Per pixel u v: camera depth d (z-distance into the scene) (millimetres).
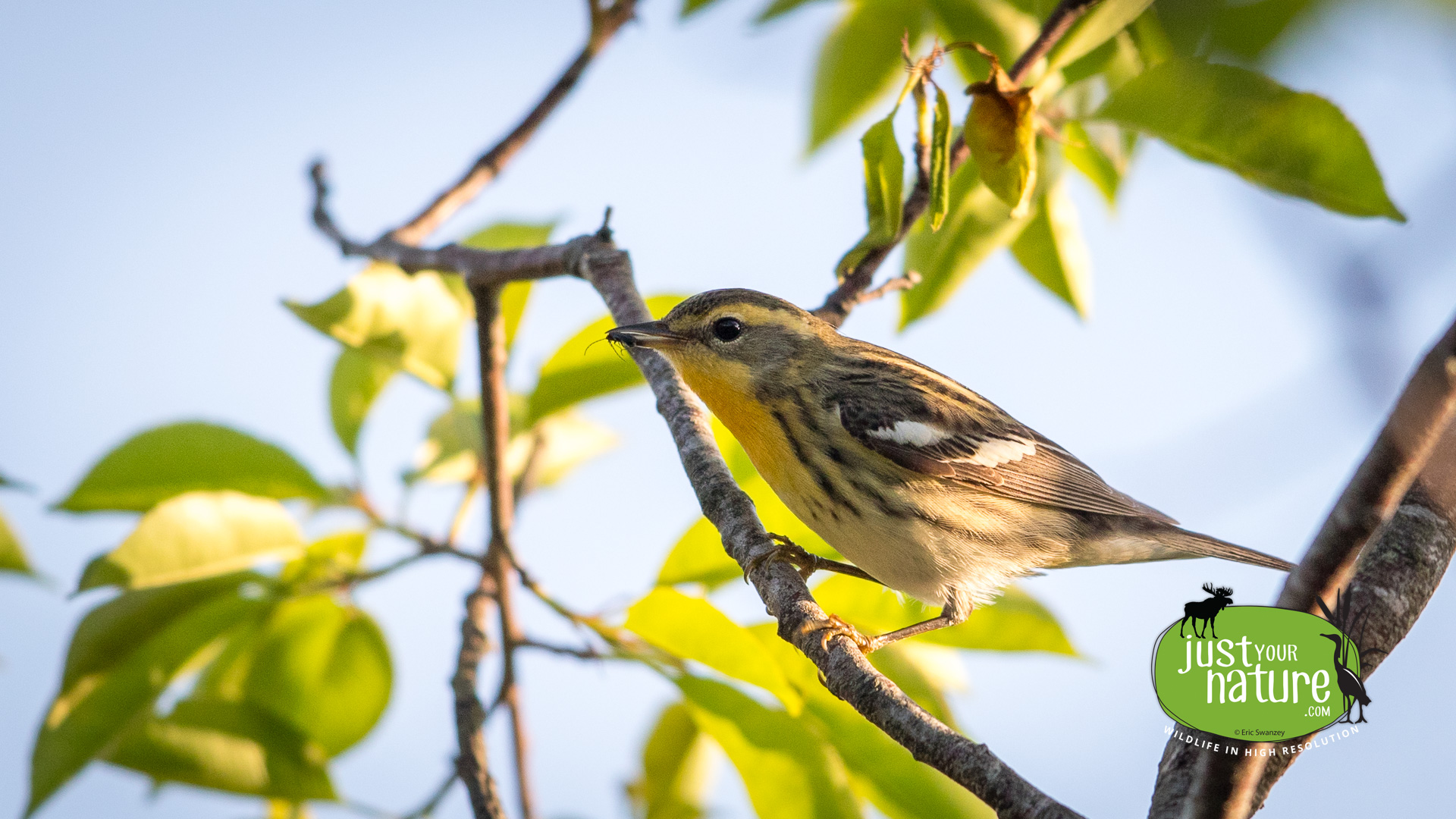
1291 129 9148
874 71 11102
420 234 12664
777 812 9148
